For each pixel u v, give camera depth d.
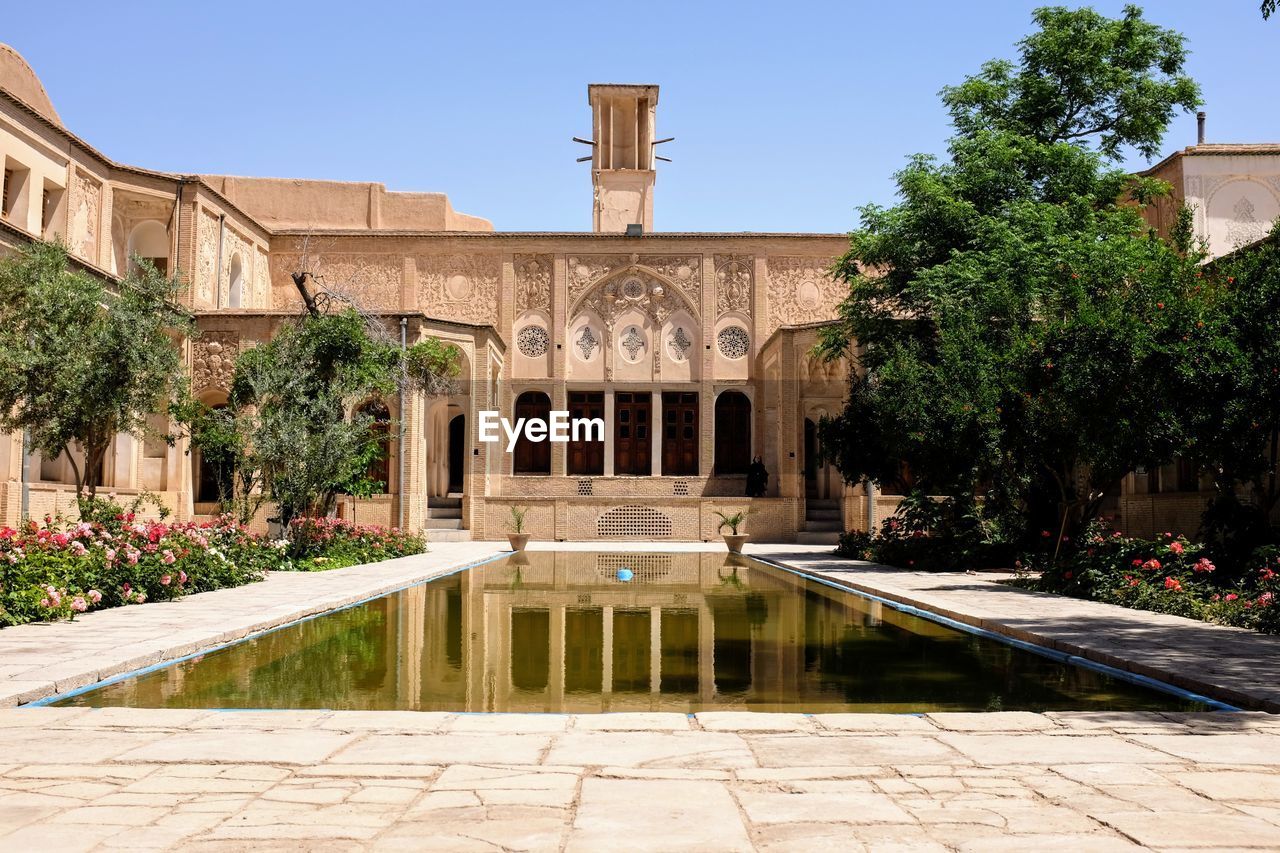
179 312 15.34
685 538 25.91
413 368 22.16
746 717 4.64
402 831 2.98
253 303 27.06
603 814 3.15
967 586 12.09
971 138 19.97
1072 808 3.21
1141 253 13.62
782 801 3.30
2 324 12.94
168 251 23.39
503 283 28.83
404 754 3.93
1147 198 20.36
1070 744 4.11
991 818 3.10
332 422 15.53
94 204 21.38
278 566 14.36
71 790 3.41
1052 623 8.23
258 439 15.11
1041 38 20.81
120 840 2.89
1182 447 10.93
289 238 28.53
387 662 6.75
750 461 28.83
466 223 30.50
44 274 13.39
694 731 4.37
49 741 4.12
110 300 13.80
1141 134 21.09
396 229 29.12
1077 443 12.00
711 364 28.72
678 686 5.88
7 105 18.02
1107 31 20.52
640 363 28.92
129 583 9.56
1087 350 11.09
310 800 3.30
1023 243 16.45
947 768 3.72
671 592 12.23
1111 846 2.84
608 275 29.00
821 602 11.04
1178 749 4.02
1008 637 7.98
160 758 3.84
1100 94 20.92
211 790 3.41
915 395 15.32
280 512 15.37
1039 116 21.23
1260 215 20.41
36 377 12.59
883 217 19.20
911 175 18.67
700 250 29.06
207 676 6.12
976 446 14.16
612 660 6.90
